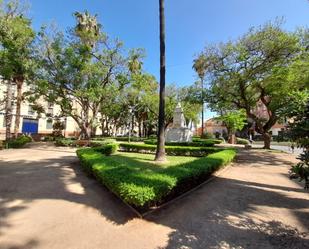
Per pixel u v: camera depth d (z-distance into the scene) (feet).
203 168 21.65
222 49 50.44
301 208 16.39
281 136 11.42
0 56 53.83
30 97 67.92
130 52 69.31
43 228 13.06
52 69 61.26
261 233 12.63
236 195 19.29
